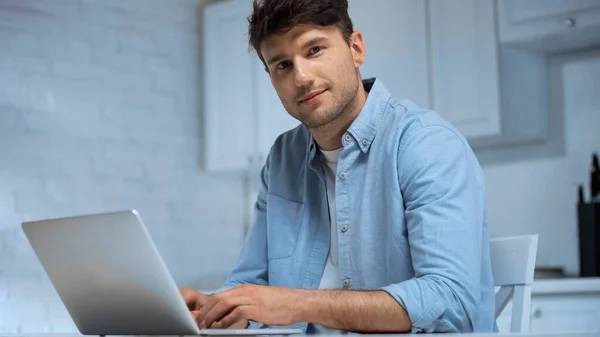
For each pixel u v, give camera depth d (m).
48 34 3.92
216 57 4.25
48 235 1.34
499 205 3.49
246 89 4.11
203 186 4.39
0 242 3.70
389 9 3.47
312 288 1.81
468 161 1.62
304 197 1.86
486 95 3.14
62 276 1.38
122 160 4.09
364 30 3.56
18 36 3.83
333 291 1.40
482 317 1.61
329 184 1.83
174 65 4.34
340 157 1.74
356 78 1.69
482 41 3.17
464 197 1.54
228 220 4.46
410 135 1.64
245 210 4.54
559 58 3.33
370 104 1.74
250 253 1.97
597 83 3.23
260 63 4.06
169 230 4.23
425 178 1.55
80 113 3.97
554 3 2.99
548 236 3.33
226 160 4.18
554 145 3.33
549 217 3.33
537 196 3.38
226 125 4.20
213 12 4.28
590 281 2.65
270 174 1.96
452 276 1.44
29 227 1.36
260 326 1.87
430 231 1.49
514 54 3.21
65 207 3.88
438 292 1.41
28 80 3.84
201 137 4.41
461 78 3.22
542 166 3.37
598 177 3.09
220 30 4.24
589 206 3.03
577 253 3.24
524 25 3.07
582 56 3.27
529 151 3.41
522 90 3.23
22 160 3.79
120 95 4.12
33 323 3.72
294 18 1.59
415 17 3.38
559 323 2.73
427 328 1.40
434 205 1.51
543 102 3.34
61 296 1.43
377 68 3.51
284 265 1.86
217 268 4.40
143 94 4.20
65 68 3.95
